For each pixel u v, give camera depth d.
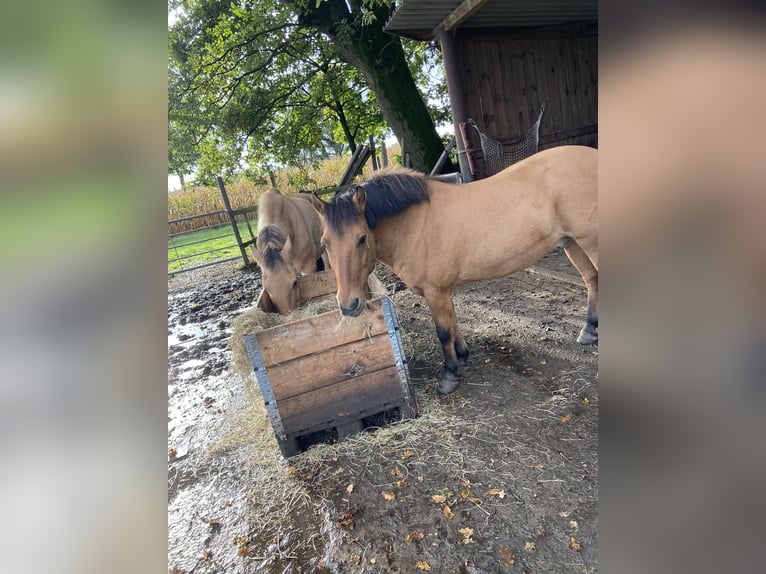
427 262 2.35
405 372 2.27
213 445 2.51
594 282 2.70
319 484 2.05
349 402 2.24
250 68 8.03
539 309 3.46
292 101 9.20
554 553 1.54
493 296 3.90
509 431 2.16
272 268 2.73
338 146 14.98
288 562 1.70
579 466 1.88
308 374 2.14
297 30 7.66
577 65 5.20
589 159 2.23
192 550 1.83
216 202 13.05
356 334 2.15
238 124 8.56
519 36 4.76
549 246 2.41
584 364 2.61
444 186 2.40
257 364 2.06
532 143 4.87
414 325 3.61
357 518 1.83
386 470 2.05
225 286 6.22
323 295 3.18
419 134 6.95
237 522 1.93
